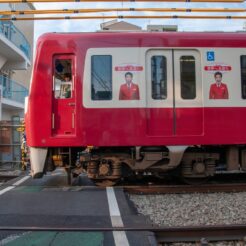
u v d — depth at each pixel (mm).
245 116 9781
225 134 9672
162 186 9703
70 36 9578
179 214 7418
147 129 9492
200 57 9727
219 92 9719
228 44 9812
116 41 9547
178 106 9602
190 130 9602
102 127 9406
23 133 15883
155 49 9617
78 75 9461
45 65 9516
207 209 7766
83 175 12148
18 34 30156
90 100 9422
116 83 9477
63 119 9508
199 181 10359
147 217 6727
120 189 9312
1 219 6508
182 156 9648
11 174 13469
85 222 6312
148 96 9539
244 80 9836
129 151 9844
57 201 7926
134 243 5301
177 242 5938
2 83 26984
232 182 10938
